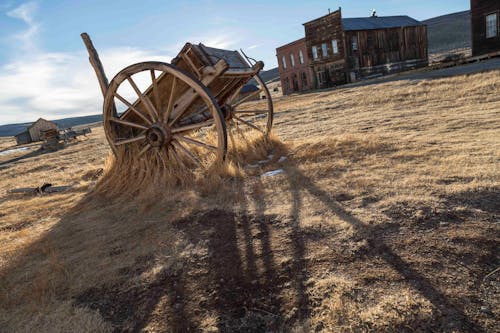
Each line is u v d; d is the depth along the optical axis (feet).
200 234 11.69
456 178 13.12
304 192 14.29
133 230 12.92
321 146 21.81
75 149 70.13
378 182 13.96
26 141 168.86
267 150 23.57
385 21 117.39
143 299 8.30
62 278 9.68
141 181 19.38
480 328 5.97
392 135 22.38
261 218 12.29
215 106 18.08
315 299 7.32
